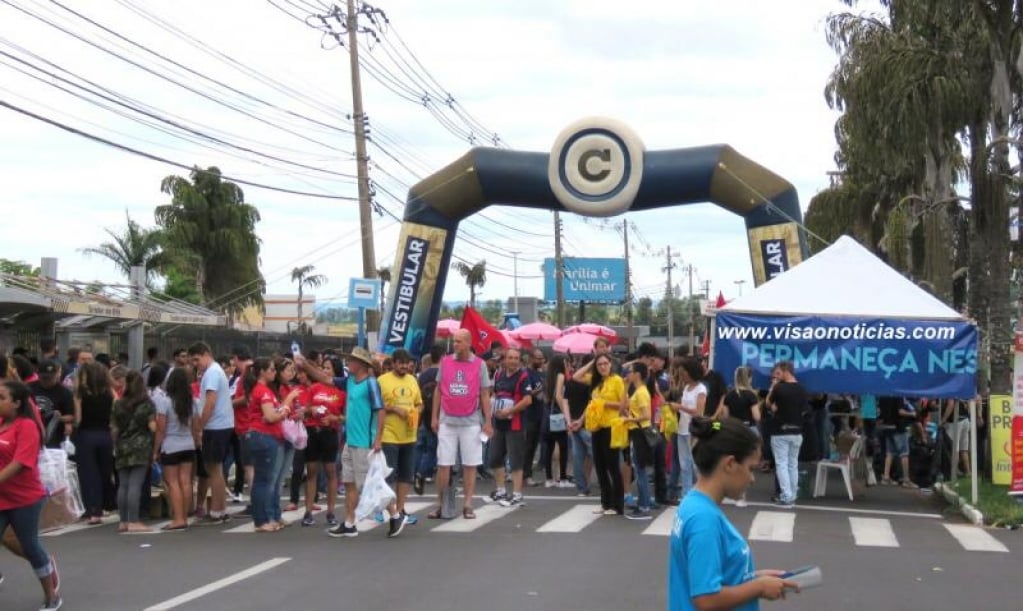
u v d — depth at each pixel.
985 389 21.75
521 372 14.98
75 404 13.03
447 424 13.38
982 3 19.53
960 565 10.59
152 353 17.08
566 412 15.75
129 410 12.42
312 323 68.19
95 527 12.84
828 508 15.08
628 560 10.52
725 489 4.12
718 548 3.97
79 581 9.56
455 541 11.68
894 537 12.39
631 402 13.62
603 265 87.19
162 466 12.76
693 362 14.48
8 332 19.41
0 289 16.58
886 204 33.03
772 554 11.11
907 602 8.91
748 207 20.95
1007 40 19.70
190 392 12.66
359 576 9.71
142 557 10.74
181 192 44.84
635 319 131.50
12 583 9.62
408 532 12.32
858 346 15.20
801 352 15.42
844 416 19.17
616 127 21.08
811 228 34.91
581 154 21.19
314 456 12.76
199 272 44.56
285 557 10.69
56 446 12.96
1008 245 20.44
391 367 13.18
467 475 13.39
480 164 21.77
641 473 13.58
